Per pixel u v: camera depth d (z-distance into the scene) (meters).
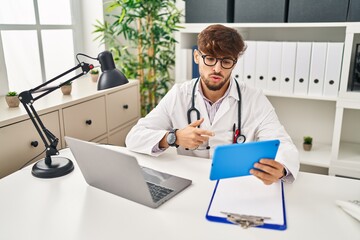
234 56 1.34
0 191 1.13
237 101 1.55
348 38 1.87
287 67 2.08
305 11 1.98
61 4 2.38
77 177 1.24
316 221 0.94
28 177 1.24
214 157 0.96
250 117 1.54
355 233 0.88
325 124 2.40
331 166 2.05
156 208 1.01
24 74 2.15
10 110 1.54
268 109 1.54
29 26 2.12
